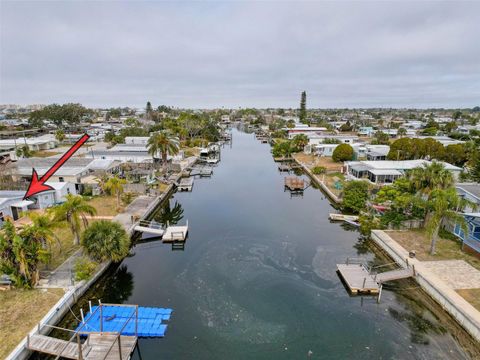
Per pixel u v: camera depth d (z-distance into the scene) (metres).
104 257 26.22
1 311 20.19
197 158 85.56
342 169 66.12
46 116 135.88
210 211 45.88
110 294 25.03
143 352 19.30
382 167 54.44
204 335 20.77
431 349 19.36
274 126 155.12
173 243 34.56
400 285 25.86
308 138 99.88
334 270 28.77
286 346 19.94
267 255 31.72
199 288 26.03
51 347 17.69
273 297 24.77
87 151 76.50
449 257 27.81
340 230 38.50
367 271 27.34
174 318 22.25
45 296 21.92
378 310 23.12
